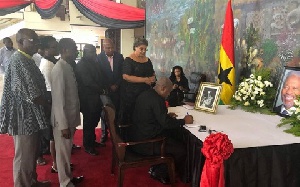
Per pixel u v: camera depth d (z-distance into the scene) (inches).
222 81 117.7
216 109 100.9
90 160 129.4
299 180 69.3
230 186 64.9
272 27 103.9
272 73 104.4
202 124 86.4
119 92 147.3
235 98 107.0
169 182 105.0
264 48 108.7
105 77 146.3
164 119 85.0
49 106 89.0
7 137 160.4
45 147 133.4
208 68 164.2
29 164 87.3
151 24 268.8
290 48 95.5
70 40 90.6
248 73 119.3
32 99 79.1
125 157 89.4
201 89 109.3
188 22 189.0
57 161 91.4
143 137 90.0
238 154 64.6
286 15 96.7
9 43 212.8
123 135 101.8
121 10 294.8
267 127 82.1
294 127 76.9
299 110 76.7
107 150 142.5
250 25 116.8
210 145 59.5
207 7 162.6
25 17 428.5
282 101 93.1
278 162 66.6
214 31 155.5
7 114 80.7
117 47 339.3
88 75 125.6
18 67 78.3
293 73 90.6
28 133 81.9
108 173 115.3
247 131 78.2
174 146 91.9
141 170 117.7
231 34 116.3
